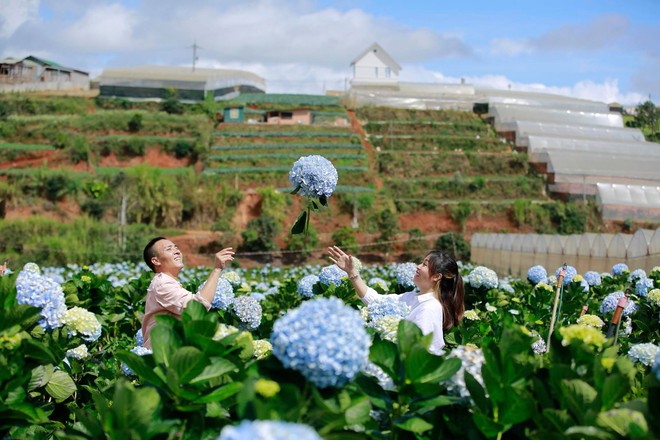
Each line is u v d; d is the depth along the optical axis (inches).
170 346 96.3
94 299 241.1
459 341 182.4
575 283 277.3
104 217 1625.2
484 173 2148.1
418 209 1857.8
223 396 91.1
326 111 2566.4
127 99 2491.4
